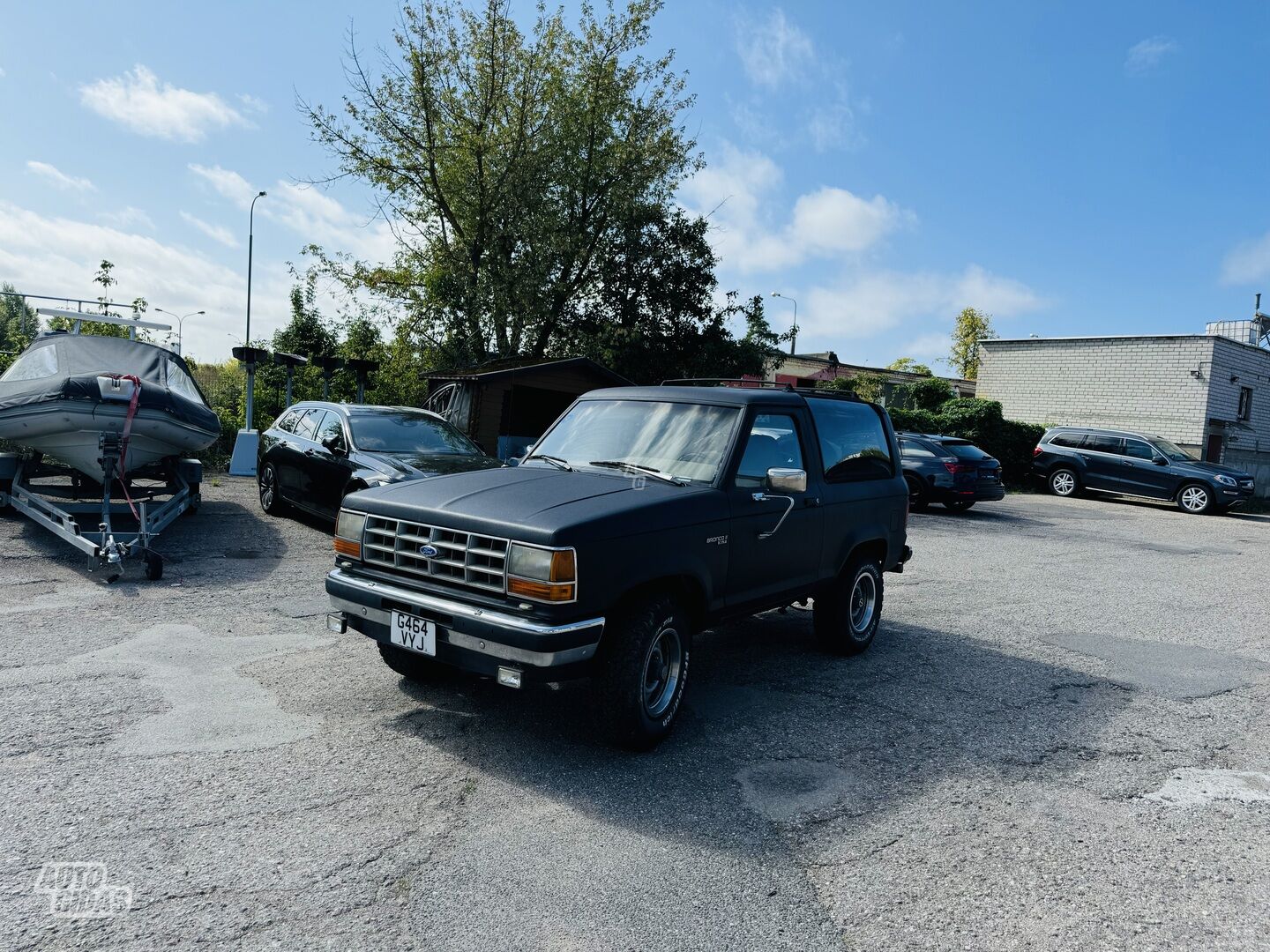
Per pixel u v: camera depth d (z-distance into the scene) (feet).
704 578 13.71
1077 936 8.63
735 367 74.38
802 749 13.47
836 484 17.88
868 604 19.69
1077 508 62.23
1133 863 10.28
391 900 8.67
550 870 9.43
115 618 18.74
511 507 12.48
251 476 48.52
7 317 100.63
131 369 31.07
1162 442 68.74
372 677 15.71
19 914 8.10
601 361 74.13
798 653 19.33
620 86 77.20
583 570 11.55
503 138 75.20
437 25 72.08
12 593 20.34
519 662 11.37
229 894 8.63
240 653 16.75
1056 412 90.48
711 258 75.66
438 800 11.02
